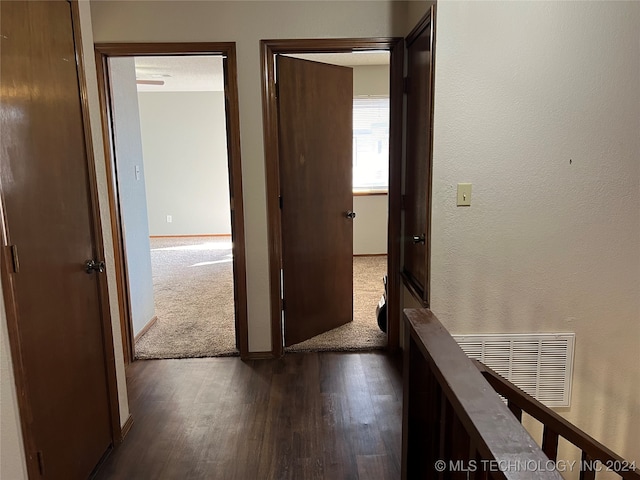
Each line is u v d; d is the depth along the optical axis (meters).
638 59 2.23
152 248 6.94
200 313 4.05
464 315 2.41
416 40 2.64
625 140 2.29
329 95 3.34
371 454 2.13
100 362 2.07
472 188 2.31
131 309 3.20
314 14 2.83
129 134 3.39
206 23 2.81
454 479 1.27
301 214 3.26
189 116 7.42
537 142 2.28
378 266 5.71
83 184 1.94
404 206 3.07
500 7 2.19
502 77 2.23
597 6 2.19
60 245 1.74
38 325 1.59
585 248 2.38
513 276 2.39
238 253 3.06
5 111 1.44
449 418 1.34
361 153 5.96
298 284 3.31
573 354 2.46
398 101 2.96
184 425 2.37
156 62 4.75
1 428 1.40
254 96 2.89
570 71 2.23
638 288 2.41
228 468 2.04
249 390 2.72
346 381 2.82
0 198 1.40
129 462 2.08
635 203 2.34
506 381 1.67
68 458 1.78
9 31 1.46
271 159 2.96
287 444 2.21
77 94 1.91
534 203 2.33
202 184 7.62
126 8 2.78
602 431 2.55
